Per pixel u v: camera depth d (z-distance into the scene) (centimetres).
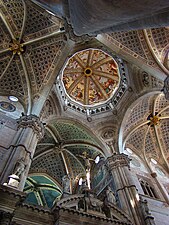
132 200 1580
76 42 2061
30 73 2116
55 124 2309
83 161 2458
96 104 2528
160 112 2417
